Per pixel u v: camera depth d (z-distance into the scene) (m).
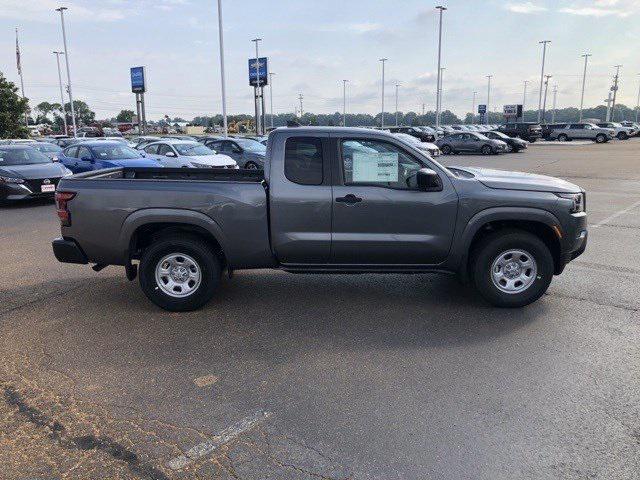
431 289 6.25
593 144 44.28
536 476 2.94
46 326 5.22
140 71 55.47
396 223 5.34
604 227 9.88
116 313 5.57
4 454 3.20
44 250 8.56
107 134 55.78
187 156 18.06
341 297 6.00
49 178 13.76
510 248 5.39
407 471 2.99
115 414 3.61
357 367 4.27
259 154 20.56
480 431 3.36
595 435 3.31
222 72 34.81
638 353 4.46
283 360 4.41
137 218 5.37
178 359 4.45
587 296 5.91
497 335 4.87
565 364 4.27
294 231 5.37
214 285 5.54
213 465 3.07
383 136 5.34
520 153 34.66
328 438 3.31
